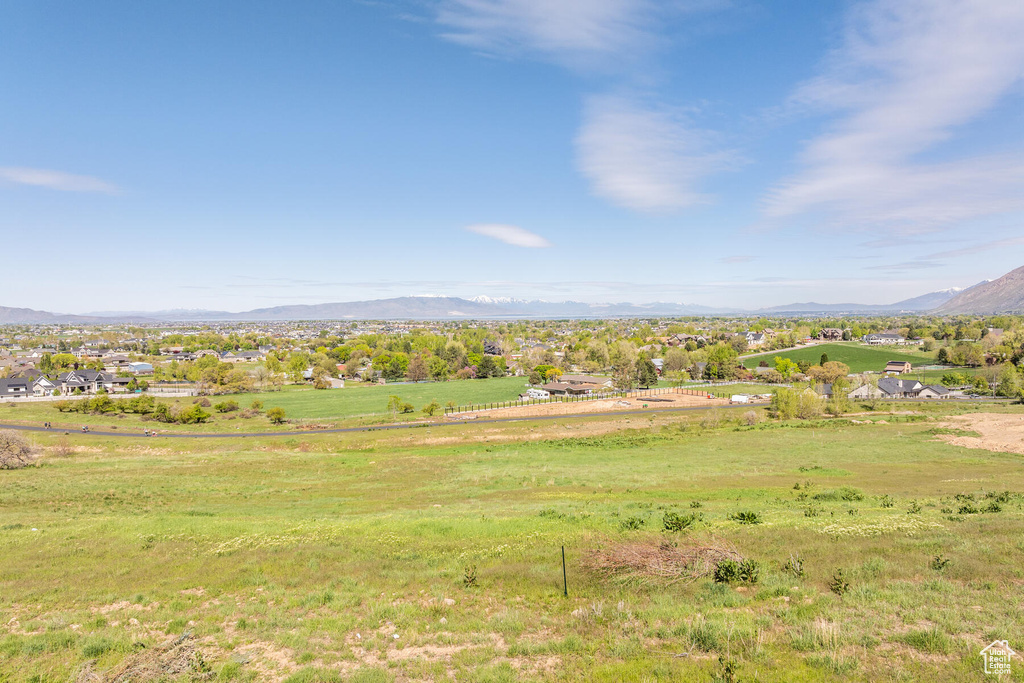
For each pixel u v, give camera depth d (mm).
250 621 14031
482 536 22391
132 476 45594
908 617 11812
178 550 21172
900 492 32094
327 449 66625
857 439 59188
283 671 11383
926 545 17516
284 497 37531
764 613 12883
